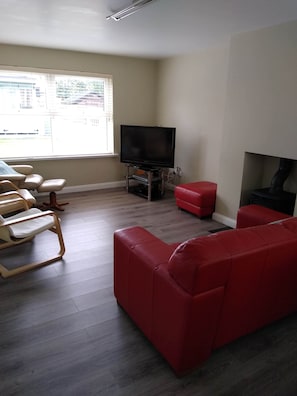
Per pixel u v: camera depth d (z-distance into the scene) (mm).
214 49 4043
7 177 3516
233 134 3480
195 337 1429
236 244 1408
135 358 1688
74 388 1497
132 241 1846
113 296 2260
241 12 2557
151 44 3977
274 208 3180
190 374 1587
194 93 4547
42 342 1789
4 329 1889
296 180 3285
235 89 3361
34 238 3223
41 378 1549
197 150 4660
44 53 4336
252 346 1791
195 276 1262
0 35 3568
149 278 1600
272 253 1485
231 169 3586
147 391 1488
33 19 2889
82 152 5070
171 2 2352
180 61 4738
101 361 1663
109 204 4496
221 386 1523
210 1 2314
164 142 4660
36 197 4695
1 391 1473
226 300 1464
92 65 4734
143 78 5273
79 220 3807
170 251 1698
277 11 2492
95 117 5043
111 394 1470
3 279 2445
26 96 4426
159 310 1557
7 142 4457
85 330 1898
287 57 2766
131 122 5375
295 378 1579
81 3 2449
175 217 4004
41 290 2309
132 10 2471
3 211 2943
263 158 3572
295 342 1831
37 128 4613
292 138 2832
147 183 4762
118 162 5410
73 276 2514
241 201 3557
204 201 3812
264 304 1699
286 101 2830
